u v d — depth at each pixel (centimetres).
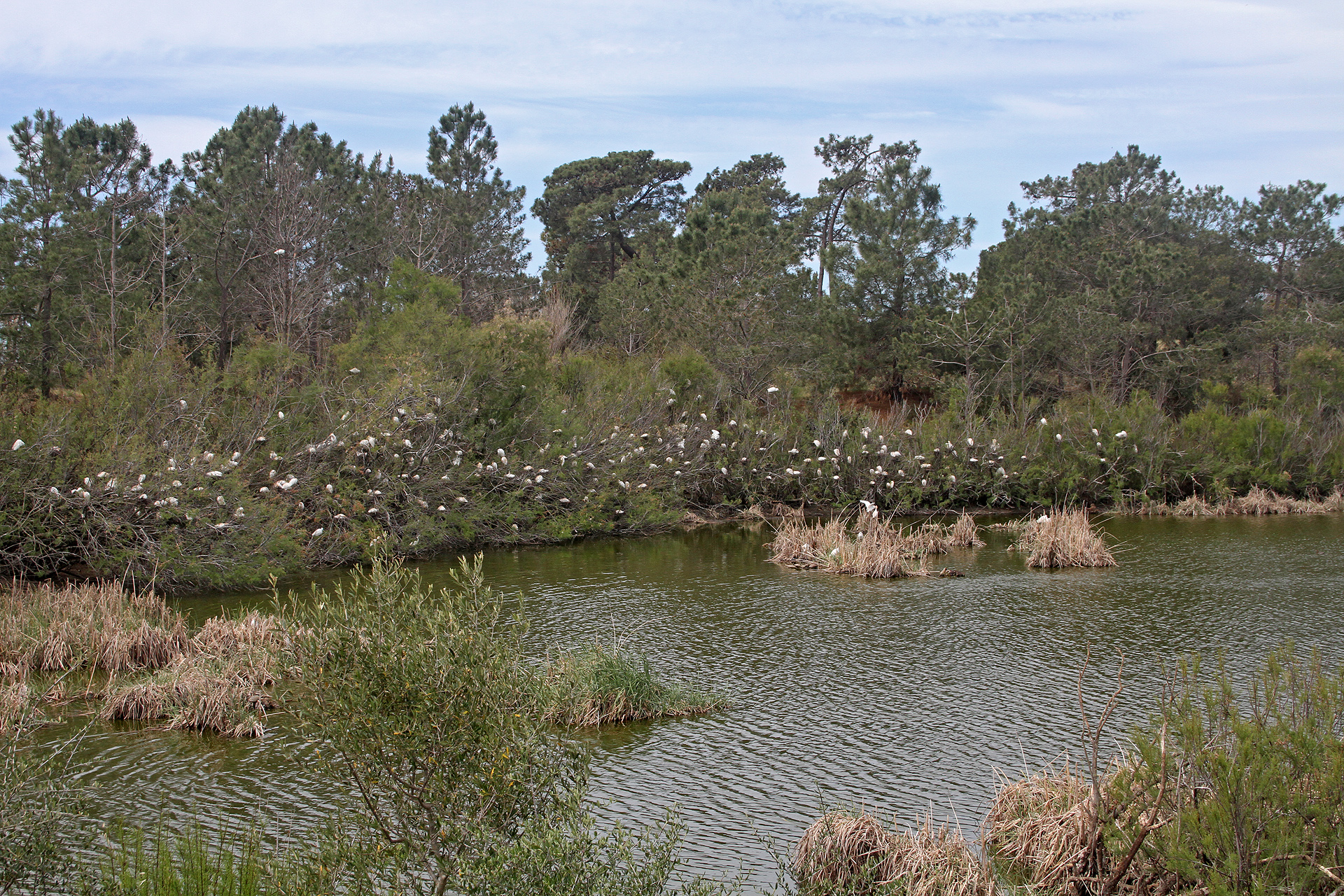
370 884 579
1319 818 534
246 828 775
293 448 2062
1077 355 3938
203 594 1688
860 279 3900
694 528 2625
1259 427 3181
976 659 1292
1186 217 5053
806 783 880
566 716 1040
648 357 3475
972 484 2952
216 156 4059
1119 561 2050
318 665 600
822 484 2873
